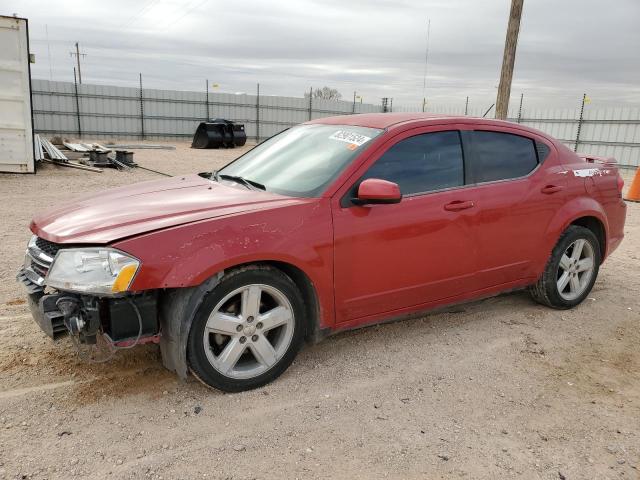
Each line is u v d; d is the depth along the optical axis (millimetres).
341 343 3895
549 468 2602
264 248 3002
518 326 4316
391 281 3551
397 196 3199
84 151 20938
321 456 2623
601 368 3668
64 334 2846
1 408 2893
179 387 3180
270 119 39344
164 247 2787
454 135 3914
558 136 25906
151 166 19031
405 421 2947
